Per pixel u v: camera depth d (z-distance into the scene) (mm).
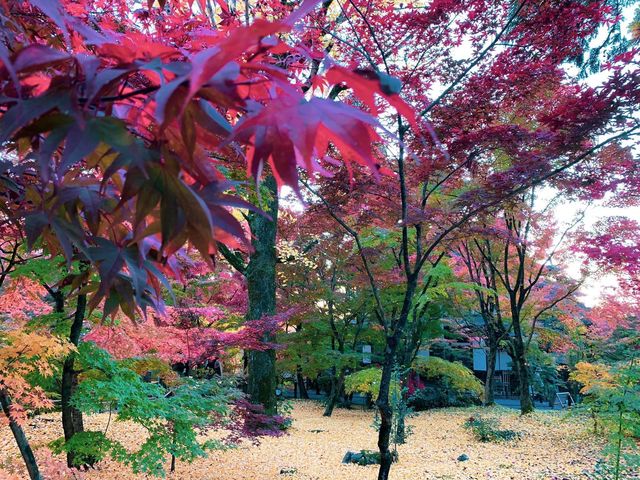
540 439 9258
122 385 4820
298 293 14227
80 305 5004
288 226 10391
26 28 1362
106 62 792
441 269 9086
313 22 4348
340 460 7883
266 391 8164
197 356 6098
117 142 580
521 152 4633
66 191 850
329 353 14203
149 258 934
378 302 4824
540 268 12664
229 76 573
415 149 4707
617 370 6344
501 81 4430
